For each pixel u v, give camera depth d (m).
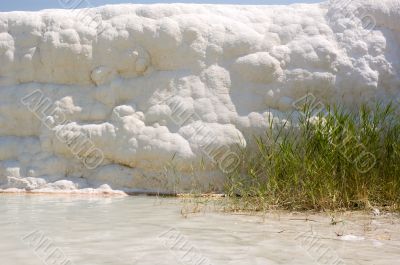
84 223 4.28
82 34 7.24
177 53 7.09
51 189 6.91
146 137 6.86
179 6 7.29
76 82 7.31
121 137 6.91
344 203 5.29
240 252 3.23
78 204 5.66
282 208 5.25
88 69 7.24
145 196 6.62
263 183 6.07
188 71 7.05
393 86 6.82
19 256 3.05
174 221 4.45
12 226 4.08
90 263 2.89
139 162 6.88
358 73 6.78
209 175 6.75
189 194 6.54
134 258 3.02
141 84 7.12
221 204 5.66
